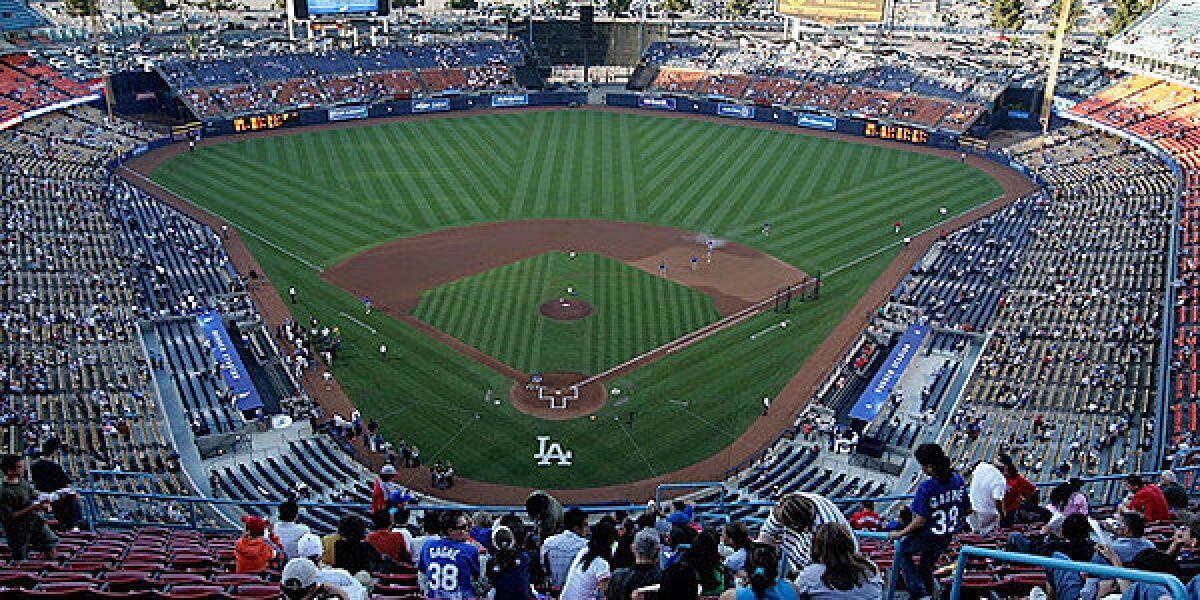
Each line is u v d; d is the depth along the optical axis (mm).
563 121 112375
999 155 98062
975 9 175375
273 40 128375
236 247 73000
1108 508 23328
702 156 99312
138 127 99188
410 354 57188
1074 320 58625
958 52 127250
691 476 46281
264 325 60375
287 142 100688
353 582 13680
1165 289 60562
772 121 113188
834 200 86562
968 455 45562
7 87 95312
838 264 72062
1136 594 10555
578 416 51062
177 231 73250
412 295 65438
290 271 69000
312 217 80062
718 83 119375
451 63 122250
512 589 13578
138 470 41531
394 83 116188
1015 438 46438
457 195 86250
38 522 17531
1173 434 44250
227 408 49219
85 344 52906
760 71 119375
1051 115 104625
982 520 17406
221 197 83812
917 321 60750
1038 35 146875
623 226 79562
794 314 63688
